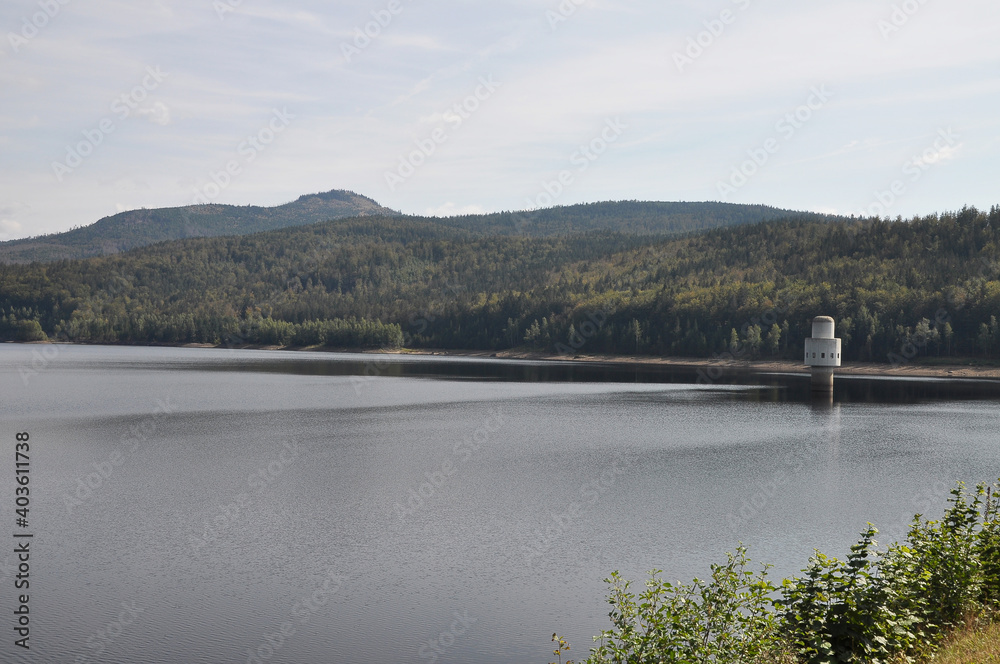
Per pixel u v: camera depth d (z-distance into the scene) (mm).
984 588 18469
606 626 26172
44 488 47344
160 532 37531
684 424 82375
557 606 28031
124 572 31656
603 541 36281
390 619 26812
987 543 19500
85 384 127312
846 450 64938
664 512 42125
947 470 55625
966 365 168625
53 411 89062
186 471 53094
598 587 30016
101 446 64062
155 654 23969
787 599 16812
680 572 31672
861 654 15805
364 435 71875
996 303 178125
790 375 170750
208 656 23875
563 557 33812
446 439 69875
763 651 15273
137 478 50500
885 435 74438
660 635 15805
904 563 17547
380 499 45031
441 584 30391
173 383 131500
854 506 43656
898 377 163875
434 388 128375
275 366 189250
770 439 71312
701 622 16172
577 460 59094
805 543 35906
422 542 36125
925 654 15922
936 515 41219
